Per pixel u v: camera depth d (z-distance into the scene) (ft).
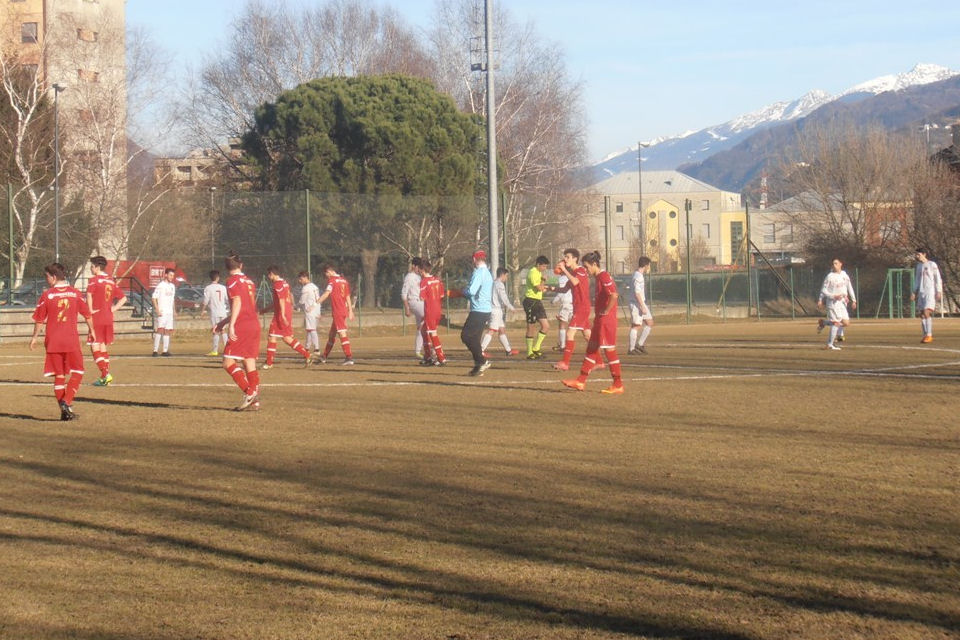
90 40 175.73
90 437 39.55
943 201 174.81
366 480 30.40
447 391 53.83
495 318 81.25
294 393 54.03
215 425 42.34
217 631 17.92
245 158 184.55
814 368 64.64
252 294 47.50
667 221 405.59
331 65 209.67
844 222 207.51
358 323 129.39
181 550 23.04
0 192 123.13
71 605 19.34
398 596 19.66
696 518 25.26
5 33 178.40
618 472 31.09
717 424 40.63
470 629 17.83
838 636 17.22
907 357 72.38
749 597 19.27
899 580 20.13
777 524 24.58
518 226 146.30
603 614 18.47
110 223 143.23
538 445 36.14
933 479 29.43
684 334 112.16
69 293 44.91
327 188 165.37
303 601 19.45
